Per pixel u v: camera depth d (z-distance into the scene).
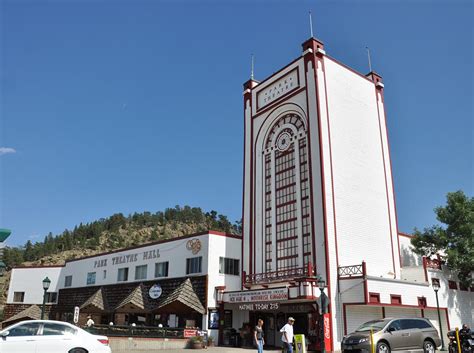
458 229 35.91
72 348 15.91
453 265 34.91
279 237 35.00
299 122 36.06
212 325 32.81
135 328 26.98
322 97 34.38
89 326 25.72
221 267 35.06
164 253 38.91
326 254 30.12
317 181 32.28
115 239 165.88
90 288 47.84
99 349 16.34
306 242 32.62
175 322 35.38
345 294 29.12
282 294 29.03
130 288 41.66
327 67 35.75
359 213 33.62
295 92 36.38
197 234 36.16
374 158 36.66
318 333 27.77
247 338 32.28
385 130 38.88
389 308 31.30
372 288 28.48
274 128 38.56
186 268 36.12
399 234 39.34
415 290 31.53
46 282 25.91
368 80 39.16
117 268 44.47
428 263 34.31
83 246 152.75
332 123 34.31
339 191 32.78
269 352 26.77
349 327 28.77
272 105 38.66
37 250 144.50
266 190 37.47
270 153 38.12
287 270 32.12
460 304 35.19
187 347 28.72
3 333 15.54
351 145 35.09
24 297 55.50
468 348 20.92
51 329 16.11
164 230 183.00
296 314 31.42
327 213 31.25
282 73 38.38
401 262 35.72
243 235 37.44
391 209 36.34
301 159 35.03
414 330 20.17
